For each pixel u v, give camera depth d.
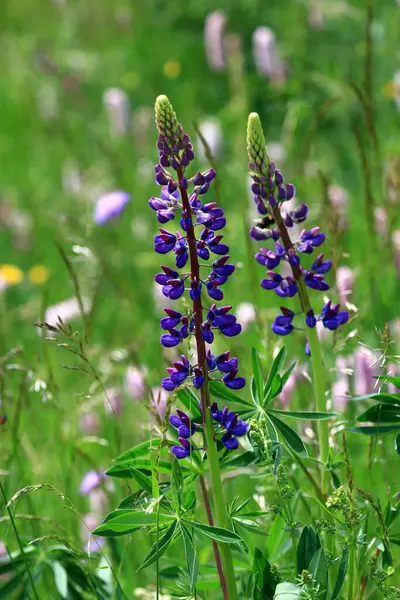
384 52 10.73
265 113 11.13
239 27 12.52
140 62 13.45
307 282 4.09
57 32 15.48
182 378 3.86
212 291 3.79
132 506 4.11
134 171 10.75
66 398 6.62
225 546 4.00
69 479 5.59
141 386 5.71
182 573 4.41
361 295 7.03
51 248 9.63
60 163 12.12
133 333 7.98
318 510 4.71
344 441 4.09
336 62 11.21
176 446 3.89
